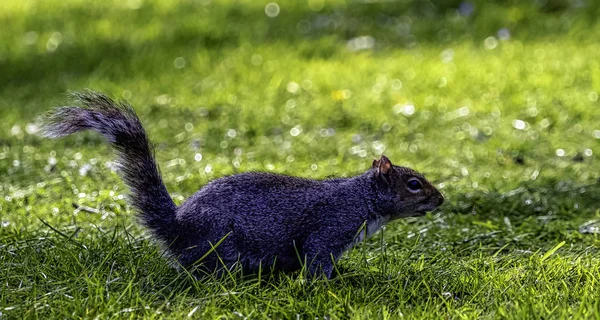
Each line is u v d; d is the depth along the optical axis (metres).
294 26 21.25
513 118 14.73
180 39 20.39
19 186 11.62
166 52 19.58
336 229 7.82
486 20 20.77
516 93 15.99
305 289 7.38
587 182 11.56
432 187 8.20
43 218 9.89
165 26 21.30
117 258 8.05
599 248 9.09
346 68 18.19
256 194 7.70
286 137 14.27
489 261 8.23
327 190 7.90
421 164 12.61
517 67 17.52
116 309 6.80
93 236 9.09
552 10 21.19
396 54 19.30
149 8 22.81
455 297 7.37
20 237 8.77
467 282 7.57
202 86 17.34
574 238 9.50
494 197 10.84
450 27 20.72
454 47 19.58
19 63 19.23
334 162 12.75
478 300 7.20
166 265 7.73
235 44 20.16
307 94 16.59
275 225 7.67
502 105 15.38
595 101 15.27
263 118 15.07
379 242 9.21
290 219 7.71
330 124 14.88
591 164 12.52
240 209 7.62
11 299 7.17
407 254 8.55
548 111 14.81
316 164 12.69
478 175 12.04
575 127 14.10
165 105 16.03
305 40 20.36
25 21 22.36
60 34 21.25
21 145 13.95
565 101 15.23
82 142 14.16
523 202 10.79
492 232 9.58
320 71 17.97
